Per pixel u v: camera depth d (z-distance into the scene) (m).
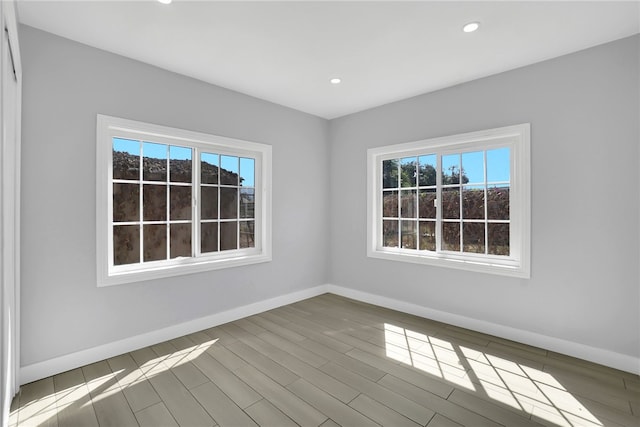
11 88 1.88
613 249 2.49
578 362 2.56
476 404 2.04
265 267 3.86
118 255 2.79
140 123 2.81
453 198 3.47
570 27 2.30
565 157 2.69
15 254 2.12
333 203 4.60
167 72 2.99
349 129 4.38
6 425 1.72
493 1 2.03
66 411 1.98
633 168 2.41
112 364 2.54
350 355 2.69
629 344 2.43
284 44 2.55
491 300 3.12
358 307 3.97
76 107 2.48
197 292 3.23
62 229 2.43
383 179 4.13
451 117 3.38
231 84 3.35
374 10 2.12
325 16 2.19
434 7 2.09
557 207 2.73
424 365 2.52
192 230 3.29
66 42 2.44
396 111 3.86
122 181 2.80
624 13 2.13
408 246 3.86
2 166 1.18
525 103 2.90
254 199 3.86
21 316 2.26
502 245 3.14
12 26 1.60
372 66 2.93
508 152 3.10
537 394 2.14
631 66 2.41
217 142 3.37
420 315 3.64
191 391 2.18
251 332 3.18
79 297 2.51
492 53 2.68
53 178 2.38
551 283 2.77
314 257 4.46
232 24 2.28
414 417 1.91
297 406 2.02
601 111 2.53
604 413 1.95
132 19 2.21
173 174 3.15
